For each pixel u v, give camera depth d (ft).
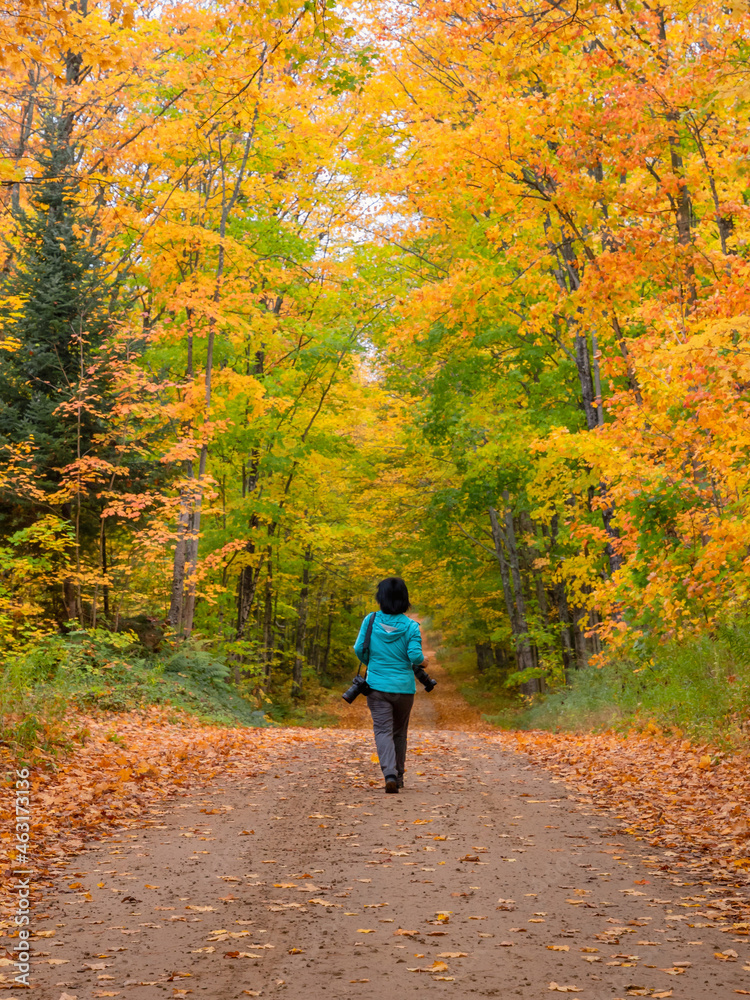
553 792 26.03
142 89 55.98
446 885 15.69
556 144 43.86
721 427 30.58
